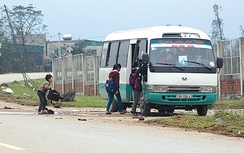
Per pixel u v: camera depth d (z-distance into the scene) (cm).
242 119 3209
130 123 3325
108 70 4756
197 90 3975
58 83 9938
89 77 8575
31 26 18625
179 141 2478
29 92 9438
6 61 18062
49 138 2498
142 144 2347
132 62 4338
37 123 3231
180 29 4119
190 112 4669
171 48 4003
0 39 18012
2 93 8006
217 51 6319
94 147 2225
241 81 5856
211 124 2981
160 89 3919
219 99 6159
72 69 9181
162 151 2147
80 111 4622
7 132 2705
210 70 4012
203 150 2202
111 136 2622
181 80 3941
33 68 18925
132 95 4344
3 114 3956
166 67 3944
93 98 7438
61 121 3403
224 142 2472
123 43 4522
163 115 4172
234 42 6006
